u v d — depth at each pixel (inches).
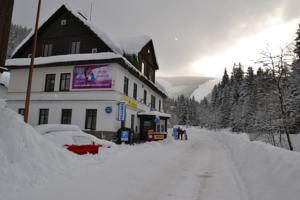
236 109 2763.3
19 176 271.1
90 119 884.6
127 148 665.6
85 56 910.4
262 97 1232.8
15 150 302.7
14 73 1023.6
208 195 272.4
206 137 1628.9
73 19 1029.8
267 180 244.1
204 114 4291.3
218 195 272.4
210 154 642.8
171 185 311.0
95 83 885.8
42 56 1050.7
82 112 890.1
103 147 559.8
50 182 286.7
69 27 1031.0
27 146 321.4
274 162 260.1
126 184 301.1
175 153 638.5
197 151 714.2
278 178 221.6
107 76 873.5
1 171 263.4
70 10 1017.5
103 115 860.6
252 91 2326.5
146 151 636.1
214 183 324.8
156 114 1077.8
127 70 964.0
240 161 446.9
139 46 1100.5
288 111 965.8
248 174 324.8
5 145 302.0
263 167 284.7
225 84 3991.1
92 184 291.7
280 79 908.0
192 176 366.3
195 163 489.1
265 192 224.8
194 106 4817.9
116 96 863.1
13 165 281.0
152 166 428.1
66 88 938.7
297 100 1023.6
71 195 250.1
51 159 337.4
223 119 3267.7
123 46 1109.7
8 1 474.3
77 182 296.7
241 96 2711.6
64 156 366.0
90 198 244.8
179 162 492.4
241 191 280.1
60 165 340.8
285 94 930.1
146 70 1254.3
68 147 444.5
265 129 1238.9
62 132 509.4
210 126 3772.1
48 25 1064.2
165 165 447.5
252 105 2256.4
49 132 524.7
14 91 1007.6
